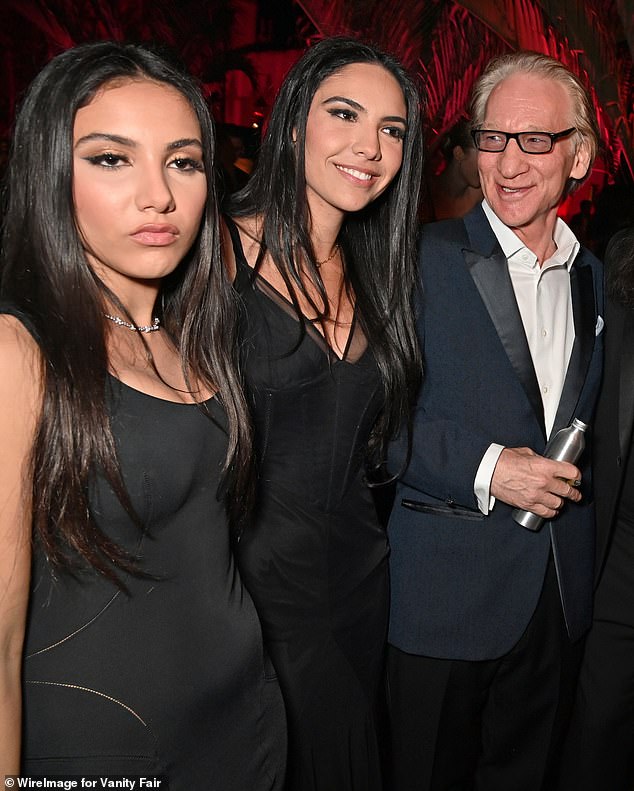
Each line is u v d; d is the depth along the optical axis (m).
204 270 1.37
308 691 1.88
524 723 2.10
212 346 1.38
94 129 1.14
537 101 1.89
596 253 5.25
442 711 2.02
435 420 1.95
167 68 1.20
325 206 1.83
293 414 1.81
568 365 1.98
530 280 1.98
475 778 2.21
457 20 5.25
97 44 1.18
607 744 2.26
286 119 1.80
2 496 1.11
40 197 1.15
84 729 1.22
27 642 1.20
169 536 1.27
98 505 1.18
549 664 2.05
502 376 1.93
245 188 1.91
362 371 1.86
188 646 1.30
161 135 1.17
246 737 1.40
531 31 5.22
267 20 6.45
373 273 1.92
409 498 2.04
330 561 1.88
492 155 1.94
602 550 2.12
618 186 5.75
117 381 1.21
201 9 6.32
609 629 2.22
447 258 1.98
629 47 4.98
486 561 1.96
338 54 1.75
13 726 1.16
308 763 1.91
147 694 1.25
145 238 1.19
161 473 1.23
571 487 1.87
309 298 1.79
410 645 2.00
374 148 1.74
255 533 1.82
